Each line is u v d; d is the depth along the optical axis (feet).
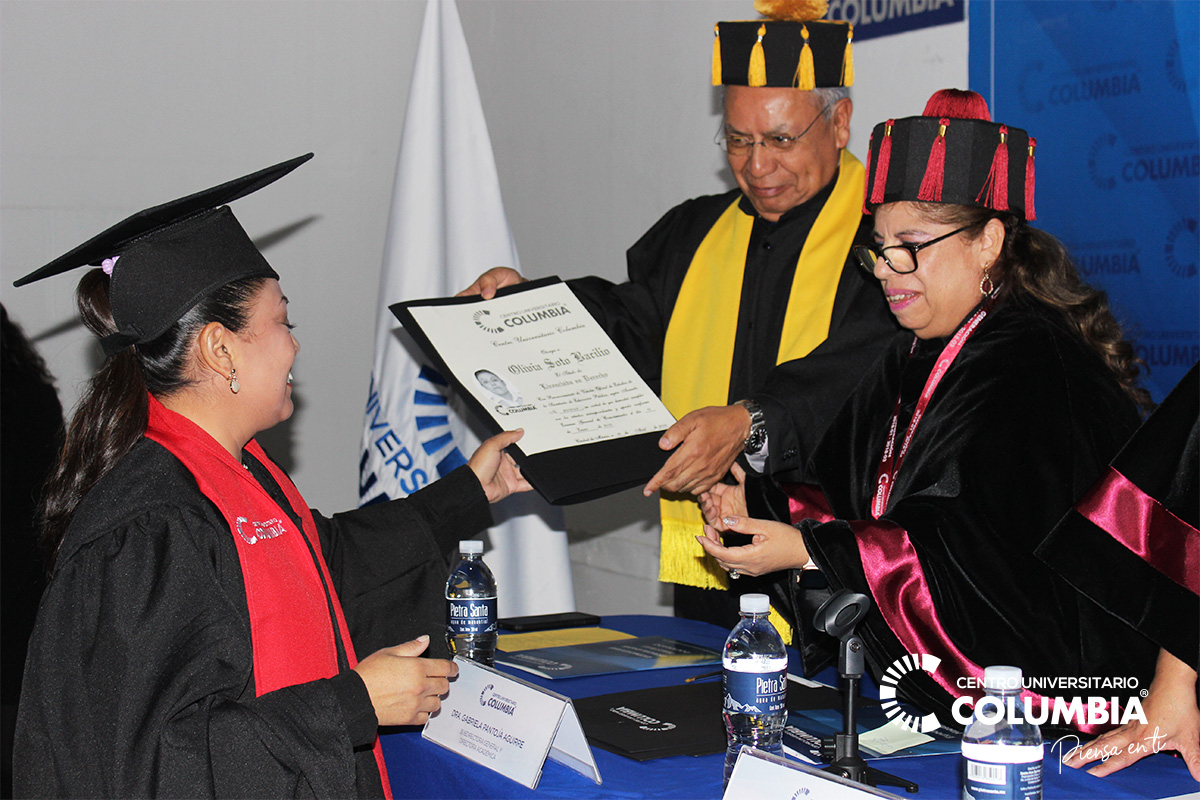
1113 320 6.28
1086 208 8.65
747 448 7.54
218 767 4.27
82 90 14.52
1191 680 5.11
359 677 4.73
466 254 10.85
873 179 6.23
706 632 7.87
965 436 5.84
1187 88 7.88
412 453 10.78
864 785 4.00
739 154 8.19
